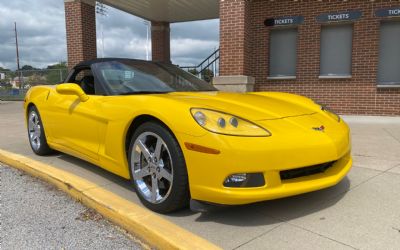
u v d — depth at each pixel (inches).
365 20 372.8
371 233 108.7
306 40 398.0
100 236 113.0
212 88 177.2
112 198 131.1
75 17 461.1
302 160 114.1
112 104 143.9
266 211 125.9
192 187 113.9
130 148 134.8
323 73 402.3
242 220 119.5
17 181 168.7
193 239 100.7
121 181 162.7
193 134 111.4
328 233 109.3
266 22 411.5
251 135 110.3
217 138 108.2
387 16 364.5
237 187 108.7
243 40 377.7
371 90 378.9
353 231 110.3
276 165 110.2
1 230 117.5
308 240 105.3
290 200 135.0
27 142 258.8
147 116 128.5
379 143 235.8
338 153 123.0
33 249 105.5
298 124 124.0
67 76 191.5
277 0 404.5
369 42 374.0
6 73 862.5
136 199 140.8
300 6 395.9
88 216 127.5
